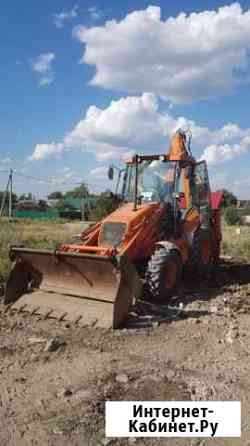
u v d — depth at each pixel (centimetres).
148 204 874
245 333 641
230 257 1448
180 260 834
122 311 675
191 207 938
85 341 608
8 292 780
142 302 782
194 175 962
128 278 686
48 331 648
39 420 403
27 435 380
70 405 429
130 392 455
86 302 721
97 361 539
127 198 965
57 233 2252
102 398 443
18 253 783
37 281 806
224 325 682
